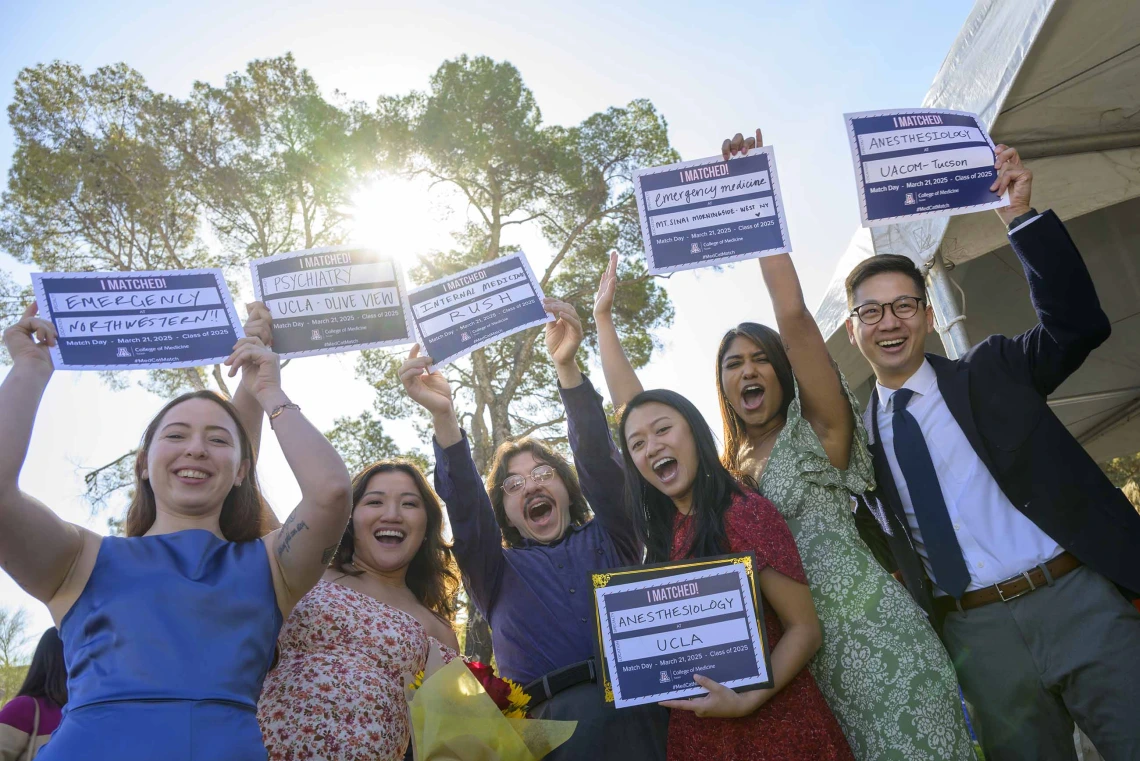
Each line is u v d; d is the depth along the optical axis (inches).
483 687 114.0
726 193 136.0
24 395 95.5
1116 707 109.7
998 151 133.6
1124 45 157.9
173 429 104.4
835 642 116.5
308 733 106.5
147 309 120.6
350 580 132.3
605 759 116.0
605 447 142.2
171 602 90.7
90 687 85.0
